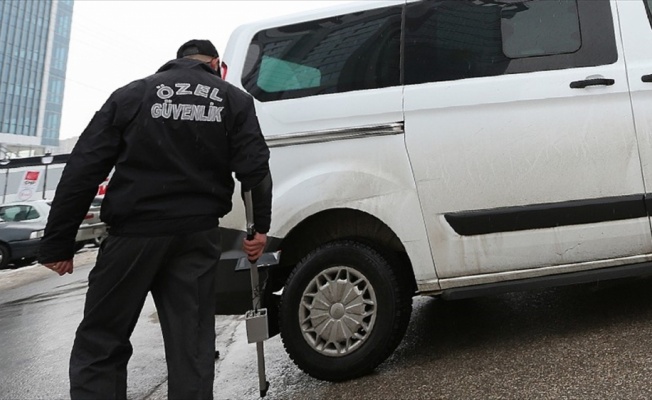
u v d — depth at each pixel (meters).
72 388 1.65
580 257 2.42
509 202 2.41
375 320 2.45
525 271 2.43
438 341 2.91
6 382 3.19
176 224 1.68
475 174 2.41
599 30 2.50
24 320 5.23
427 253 2.44
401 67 2.56
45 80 80.94
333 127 2.49
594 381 2.06
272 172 2.49
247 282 2.38
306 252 2.65
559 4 2.56
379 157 2.46
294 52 2.67
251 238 1.88
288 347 2.47
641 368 2.10
